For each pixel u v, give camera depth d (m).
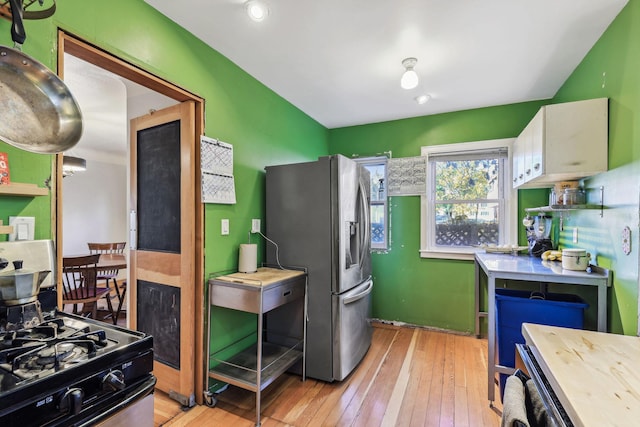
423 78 2.50
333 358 2.26
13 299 0.93
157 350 2.18
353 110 3.25
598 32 1.87
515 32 1.88
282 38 1.97
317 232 2.36
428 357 2.66
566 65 2.28
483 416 1.87
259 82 2.58
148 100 2.39
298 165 2.45
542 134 1.97
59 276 1.24
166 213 2.15
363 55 2.17
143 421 0.95
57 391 0.75
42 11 1.04
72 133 1.07
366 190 2.82
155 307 2.20
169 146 2.13
